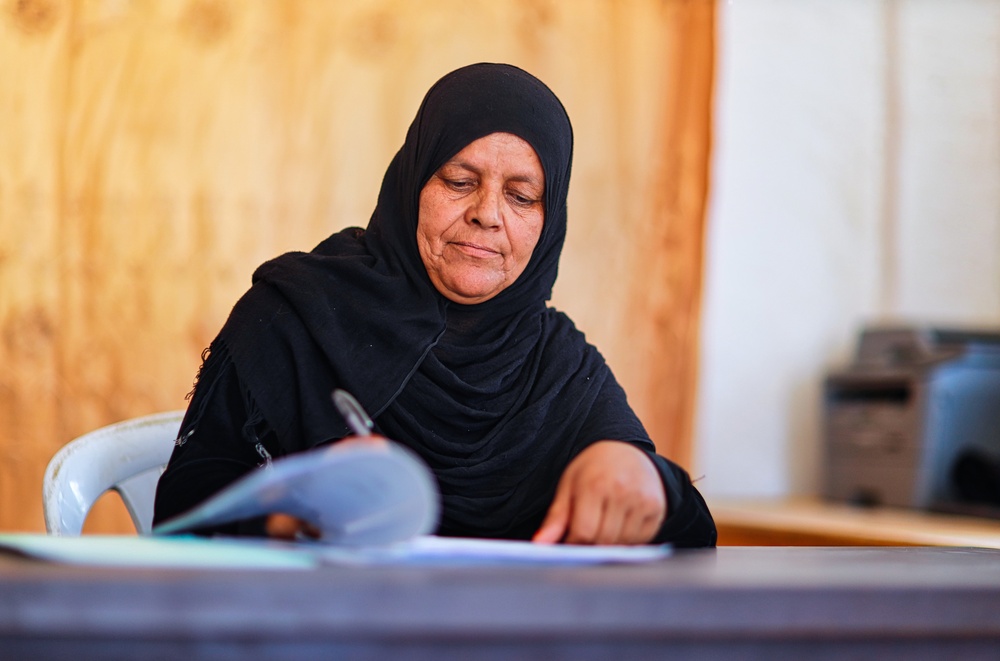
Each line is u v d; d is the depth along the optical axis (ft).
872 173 11.30
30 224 8.93
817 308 11.18
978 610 2.27
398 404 4.21
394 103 9.52
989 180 11.47
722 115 10.93
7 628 1.91
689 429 9.87
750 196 11.02
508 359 4.38
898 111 11.32
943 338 9.89
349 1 9.46
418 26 9.55
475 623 1.98
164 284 9.14
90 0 8.96
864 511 9.66
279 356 4.18
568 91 9.71
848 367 10.57
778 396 11.05
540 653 2.06
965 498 9.24
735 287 10.98
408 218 4.47
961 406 9.39
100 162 9.01
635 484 3.08
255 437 4.06
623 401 4.39
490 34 9.64
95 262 9.03
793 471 11.05
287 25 9.34
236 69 9.25
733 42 10.94
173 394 9.14
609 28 9.74
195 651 1.96
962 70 11.41
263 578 1.99
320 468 2.33
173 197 9.15
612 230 9.78
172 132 9.14
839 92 11.21
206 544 2.46
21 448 8.90
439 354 4.33
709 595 2.10
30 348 8.93
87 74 8.98
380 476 2.40
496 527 4.04
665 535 3.34
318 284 4.33
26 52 8.90
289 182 9.36
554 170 4.38
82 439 4.68
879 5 11.25
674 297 9.84
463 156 4.24
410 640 2.00
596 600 2.04
